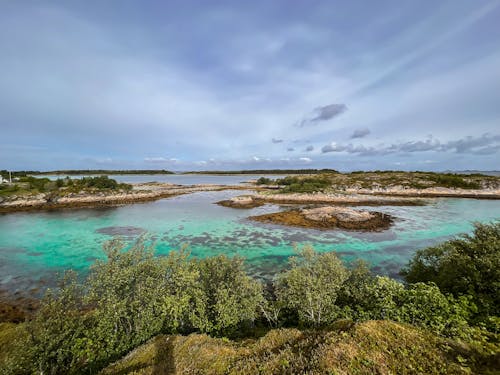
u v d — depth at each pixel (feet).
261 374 15.53
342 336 16.98
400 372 13.93
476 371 13.61
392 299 25.68
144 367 18.66
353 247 73.20
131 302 26.43
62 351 22.79
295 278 32.40
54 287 50.01
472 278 28.99
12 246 76.48
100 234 89.71
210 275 33.27
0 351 26.12
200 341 21.39
